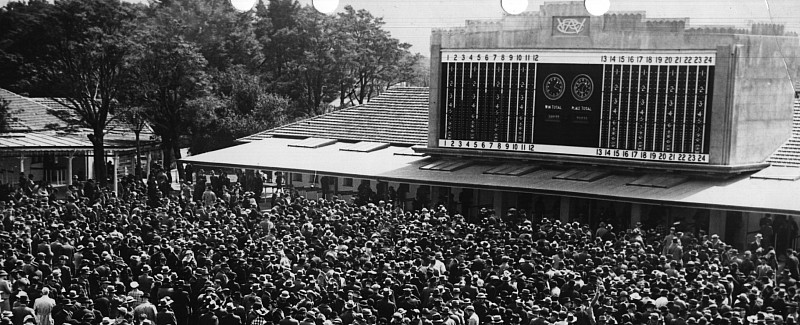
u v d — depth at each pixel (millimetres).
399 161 53594
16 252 29594
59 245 31062
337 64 95625
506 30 48469
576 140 46969
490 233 35375
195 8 90188
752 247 34906
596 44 46000
